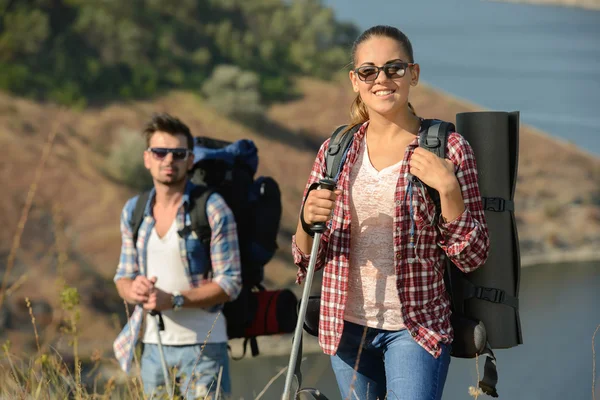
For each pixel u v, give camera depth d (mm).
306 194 5629
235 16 125000
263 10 127125
